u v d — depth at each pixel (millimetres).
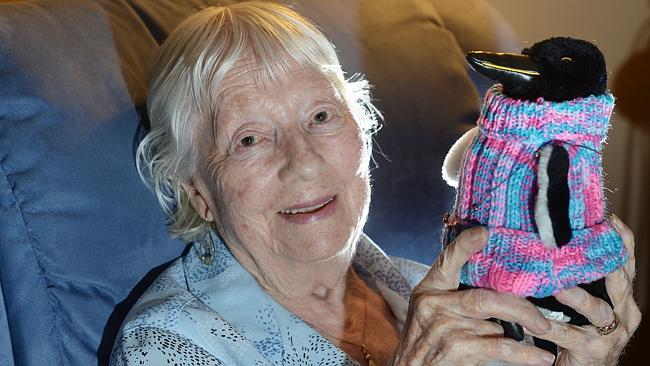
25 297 1134
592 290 894
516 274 830
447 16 1605
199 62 1077
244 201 1089
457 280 915
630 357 2115
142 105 1218
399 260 1405
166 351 1061
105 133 1175
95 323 1172
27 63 1146
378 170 1440
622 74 2119
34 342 1139
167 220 1224
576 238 835
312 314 1207
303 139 1081
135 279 1200
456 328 914
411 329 950
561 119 821
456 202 925
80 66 1194
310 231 1087
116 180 1176
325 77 1106
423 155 1475
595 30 2096
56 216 1138
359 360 1189
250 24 1084
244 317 1136
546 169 802
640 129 2141
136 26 1295
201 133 1112
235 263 1181
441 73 1529
